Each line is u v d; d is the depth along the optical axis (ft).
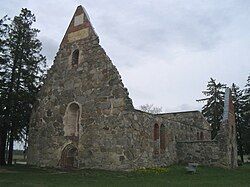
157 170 66.33
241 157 146.61
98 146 69.10
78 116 75.20
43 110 81.92
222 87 161.48
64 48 82.17
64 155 74.74
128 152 65.46
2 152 80.48
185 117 114.42
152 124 75.97
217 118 155.43
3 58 81.76
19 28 86.02
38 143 80.48
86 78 75.36
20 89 83.35
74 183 49.39
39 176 57.88
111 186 46.21
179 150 89.04
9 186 45.06
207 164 84.69
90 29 78.13
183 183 51.13
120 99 68.69
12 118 79.20
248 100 143.43
